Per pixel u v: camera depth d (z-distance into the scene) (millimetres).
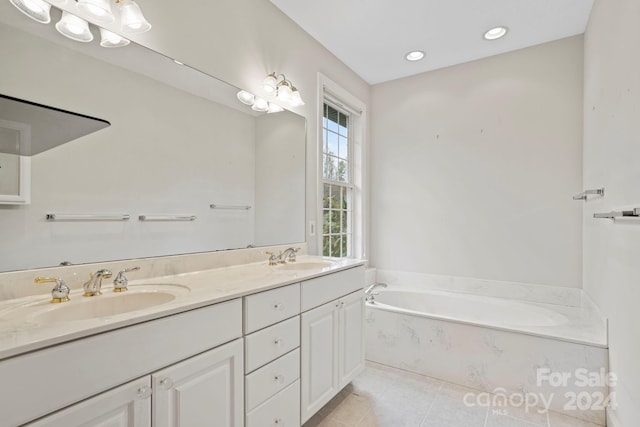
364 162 3410
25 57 1160
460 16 2357
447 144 3158
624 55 1565
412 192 3338
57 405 808
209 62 1824
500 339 2191
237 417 1283
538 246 2750
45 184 1203
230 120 1954
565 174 2643
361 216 3373
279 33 2305
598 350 1899
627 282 1519
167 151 1625
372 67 3160
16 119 1136
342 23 2455
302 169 2516
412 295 3123
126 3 1339
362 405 2041
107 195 1386
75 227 1283
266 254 2180
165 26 1606
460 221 3096
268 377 1433
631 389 1461
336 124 3156
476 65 3018
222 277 1616
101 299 1223
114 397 914
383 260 3490
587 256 2414
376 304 2734
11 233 1119
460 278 3090
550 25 2467
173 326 1065
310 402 1702
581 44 2584
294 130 2441
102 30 1370
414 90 3332
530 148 2781
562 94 2654
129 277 1454
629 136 1489
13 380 740
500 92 2908
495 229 2932
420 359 2457
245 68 2045
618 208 1651
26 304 1094
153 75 1562
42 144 1196
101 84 1371
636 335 1393
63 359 820
